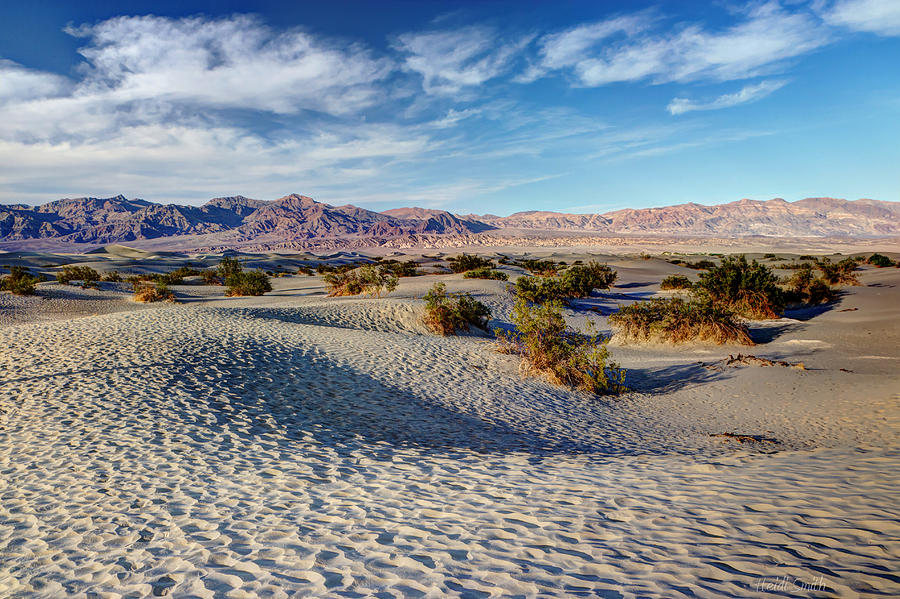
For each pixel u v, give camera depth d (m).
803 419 9.05
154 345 12.25
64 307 26.02
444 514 4.61
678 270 57.03
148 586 3.37
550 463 6.55
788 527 3.80
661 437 8.56
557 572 3.37
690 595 2.92
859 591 2.79
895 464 5.20
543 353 13.06
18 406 8.25
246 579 3.42
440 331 19.25
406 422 8.67
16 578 3.57
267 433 7.46
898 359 13.13
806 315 21.64
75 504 4.91
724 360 14.86
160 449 6.55
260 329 15.55
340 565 3.59
